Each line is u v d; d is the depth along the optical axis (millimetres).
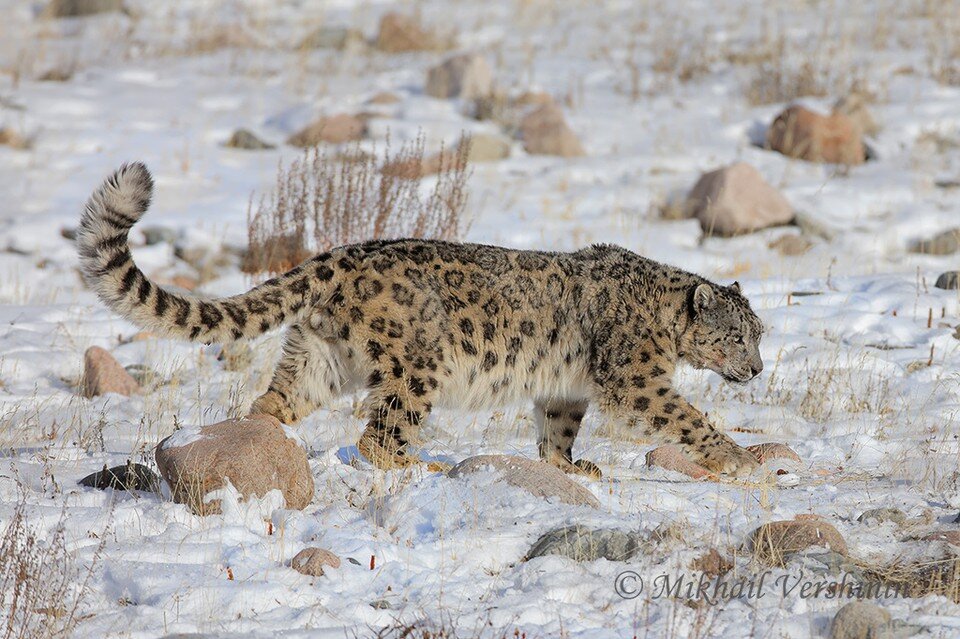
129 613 10172
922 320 22625
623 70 48125
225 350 21891
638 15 56125
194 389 20359
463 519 12367
